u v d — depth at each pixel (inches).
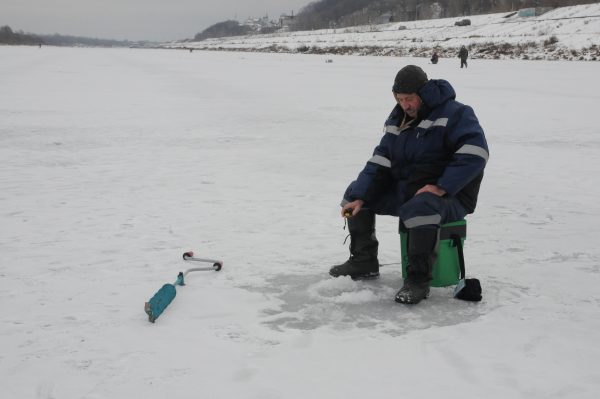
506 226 238.7
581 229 234.7
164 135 503.5
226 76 1413.6
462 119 154.9
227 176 341.7
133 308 152.9
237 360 124.7
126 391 112.8
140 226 236.8
